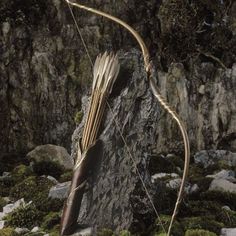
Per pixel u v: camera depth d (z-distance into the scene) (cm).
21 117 1204
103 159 774
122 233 772
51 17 1265
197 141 1216
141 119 805
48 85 1210
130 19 1288
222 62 1298
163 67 1284
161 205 861
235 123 1216
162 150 1201
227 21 1317
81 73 1225
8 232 825
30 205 901
